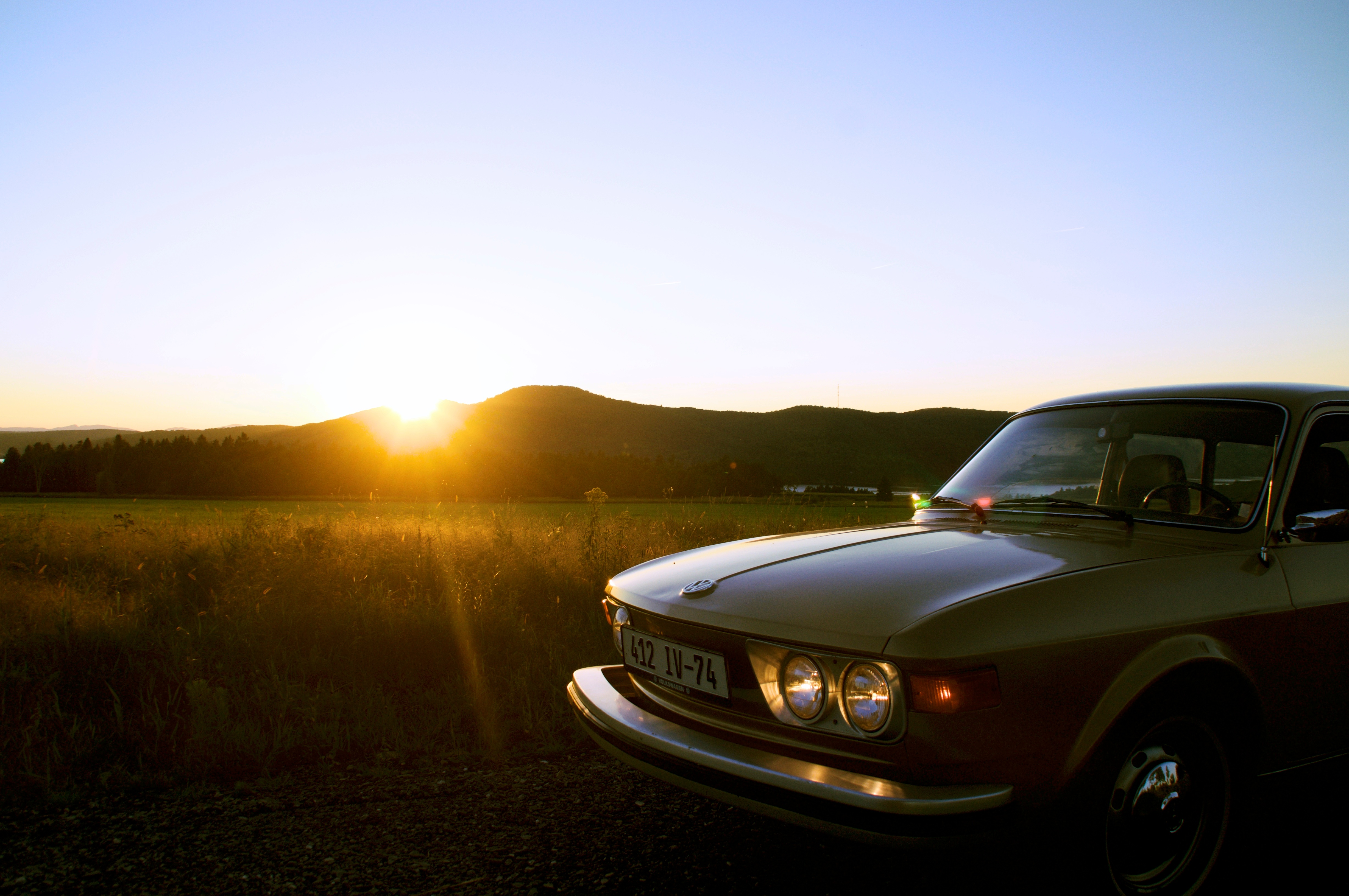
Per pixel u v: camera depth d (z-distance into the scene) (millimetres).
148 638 4918
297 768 3469
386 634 4977
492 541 7910
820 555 2662
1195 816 2285
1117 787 2100
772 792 1991
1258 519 2564
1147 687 2045
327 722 3912
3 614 5426
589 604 6219
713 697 2352
